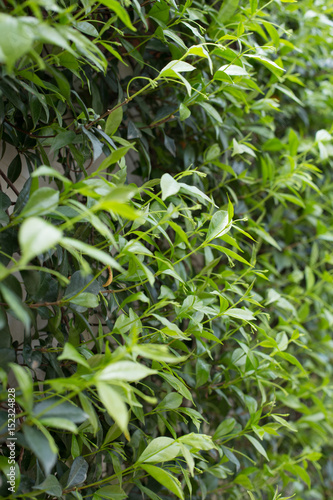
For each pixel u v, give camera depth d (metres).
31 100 0.75
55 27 0.52
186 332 0.85
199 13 0.97
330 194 1.66
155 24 0.92
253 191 1.40
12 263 0.88
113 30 0.97
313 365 1.54
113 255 1.01
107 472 1.04
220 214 0.78
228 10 1.00
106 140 0.80
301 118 1.56
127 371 0.47
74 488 0.71
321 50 1.58
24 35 0.43
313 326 1.63
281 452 1.49
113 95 1.09
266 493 1.30
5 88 0.69
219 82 1.10
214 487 1.08
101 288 0.82
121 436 0.90
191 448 0.79
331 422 1.50
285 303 1.16
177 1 0.98
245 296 0.88
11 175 0.82
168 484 0.69
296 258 1.63
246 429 0.99
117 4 0.52
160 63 1.08
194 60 1.05
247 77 0.94
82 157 0.82
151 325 0.94
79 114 0.89
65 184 0.52
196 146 1.22
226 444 1.16
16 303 0.40
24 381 0.46
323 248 1.70
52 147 0.75
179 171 1.17
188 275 1.16
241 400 1.11
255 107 1.16
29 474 0.71
